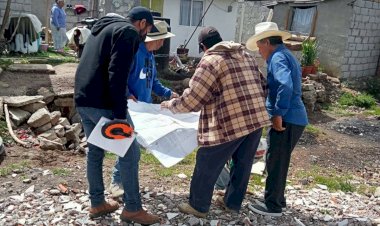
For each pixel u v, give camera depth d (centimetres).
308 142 902
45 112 689
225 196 423
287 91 376
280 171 417
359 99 1365
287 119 402
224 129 369
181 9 2045
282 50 402
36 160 564
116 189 433
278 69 388
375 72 1758
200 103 368
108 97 346
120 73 324
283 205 438
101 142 341
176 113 385
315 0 1644
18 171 505
